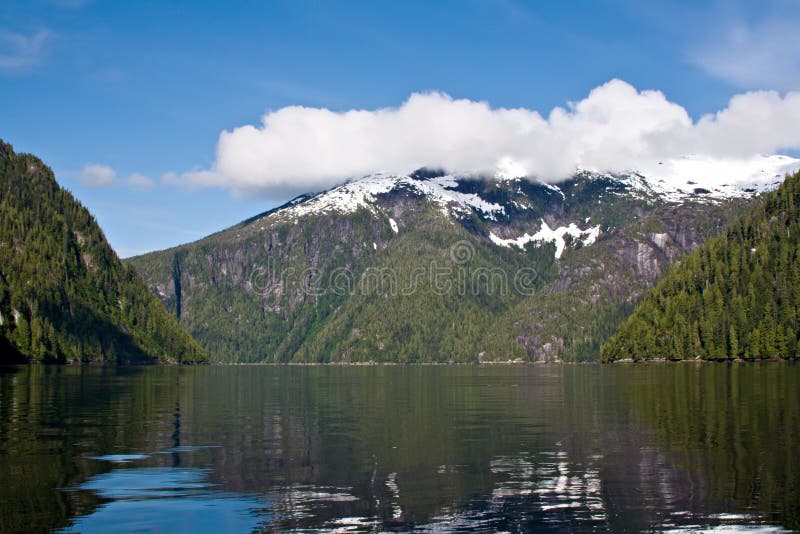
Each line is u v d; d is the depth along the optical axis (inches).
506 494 1541.6
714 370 7268.7
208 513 1414.9
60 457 1964.8
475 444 2176.4
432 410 3272.6
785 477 1659.7
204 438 2315.5
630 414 2928.2
